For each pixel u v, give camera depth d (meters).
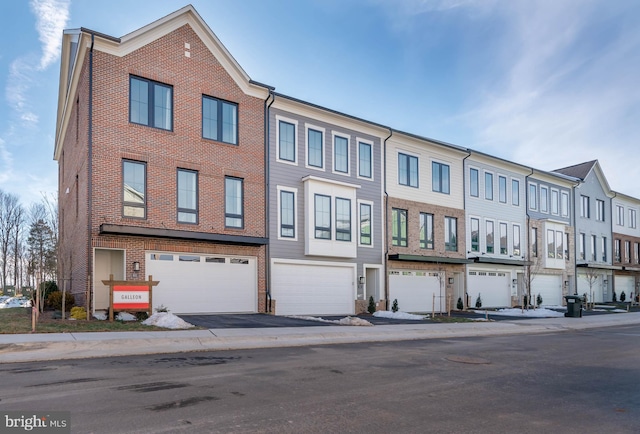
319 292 23.22
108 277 19.06
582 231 41.03
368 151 26.11
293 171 22.78
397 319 21.78
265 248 21.34
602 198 44.28
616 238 45.59
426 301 28.20
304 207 22.86
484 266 31.89
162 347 11.92
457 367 10.23
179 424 5.74
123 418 5.93
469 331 18.38
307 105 23.09
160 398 6.92
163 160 18.89
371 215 25.75
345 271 24.33
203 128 20.22
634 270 46.47
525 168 35.03
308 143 23.53
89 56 17.52
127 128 18.11
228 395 7.20
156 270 18.44
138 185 18.31
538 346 14.41
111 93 17.83
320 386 8.00
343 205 24.14
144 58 18.70
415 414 6.46
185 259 19.20
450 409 6.77
